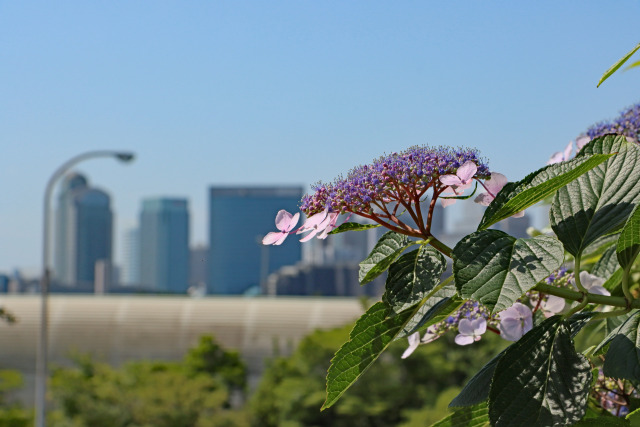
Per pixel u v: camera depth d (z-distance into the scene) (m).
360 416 15.63
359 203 1.09
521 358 1.02
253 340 37.12
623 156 1.16
